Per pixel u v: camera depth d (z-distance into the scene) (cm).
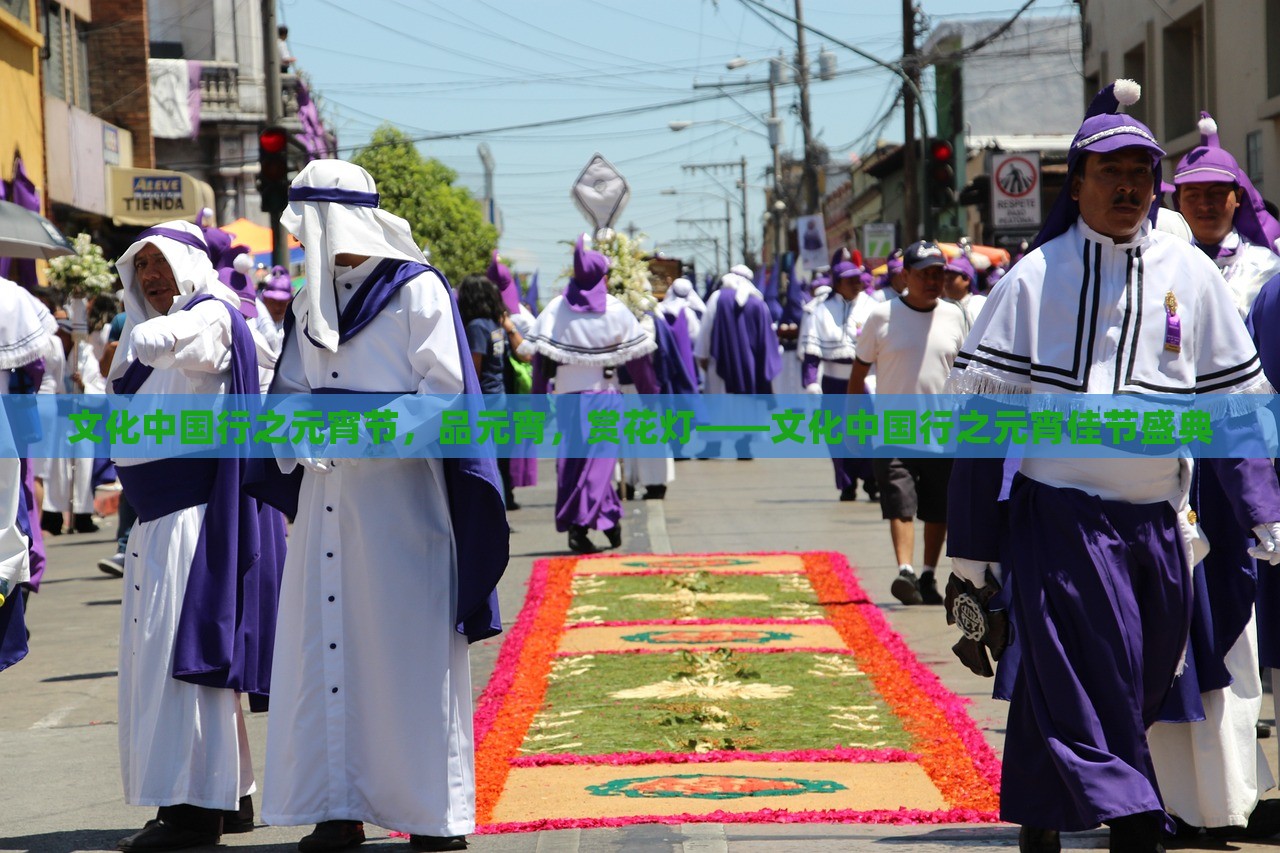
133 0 4100
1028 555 588
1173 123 3120
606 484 1680
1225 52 2803
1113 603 580
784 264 4975
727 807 741
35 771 884
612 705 966
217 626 713
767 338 2866
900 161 6700
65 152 3359
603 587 1430
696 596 1369
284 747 694
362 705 693
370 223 703
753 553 1638
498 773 808
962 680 1036
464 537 703
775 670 1060
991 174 3028
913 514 1330
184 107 5003
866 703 960
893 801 750
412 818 688
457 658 705
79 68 3653
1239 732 694
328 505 697
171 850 720
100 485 2173
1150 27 3180
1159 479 596
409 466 702
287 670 697
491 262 2303
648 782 793
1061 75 5212
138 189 3653
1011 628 613
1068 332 592
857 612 1269
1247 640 700
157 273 741
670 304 2670
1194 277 603
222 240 1009
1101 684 577
